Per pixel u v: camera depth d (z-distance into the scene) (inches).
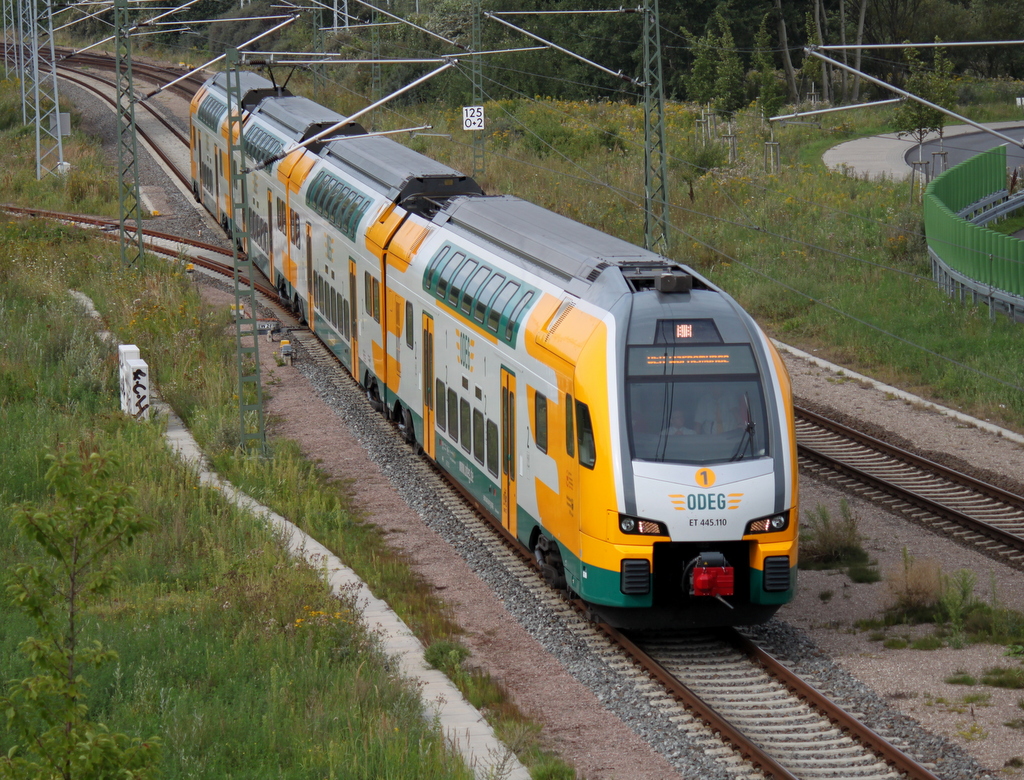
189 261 2062.0
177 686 705.0
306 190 1608.0
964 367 1454.2
